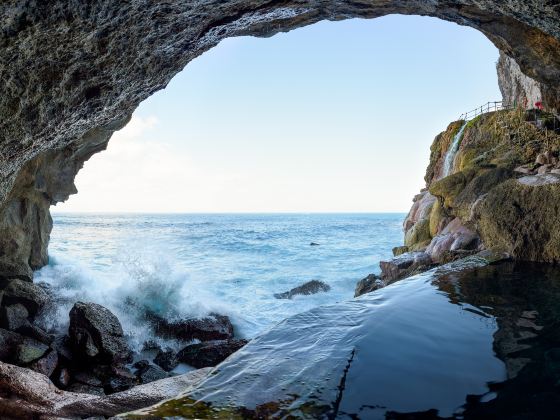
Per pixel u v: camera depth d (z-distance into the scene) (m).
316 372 2.87
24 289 9.73
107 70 6.09
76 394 4.53
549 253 7.00
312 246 33.00
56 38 4.75
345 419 2.30
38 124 6.06
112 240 35.47
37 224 12.83
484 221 8.20
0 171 6.75
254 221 109.94
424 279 5.88
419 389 2.67
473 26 8.47
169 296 11.91
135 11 5.16
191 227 69.25
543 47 7.68
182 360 8.58
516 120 14.33
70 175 12.99
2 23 4.09
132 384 7.35
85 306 8.33
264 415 2.32
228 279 17.70
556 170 8.23
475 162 13.08
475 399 2.57
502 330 3.73
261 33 9.33
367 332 3.62
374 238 43.25
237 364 3.00
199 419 2.24
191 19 6.34
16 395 4.36
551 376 2.86
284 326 3.84
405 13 8.62
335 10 8.61
